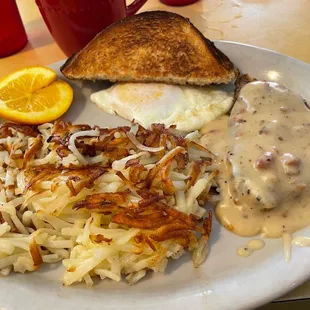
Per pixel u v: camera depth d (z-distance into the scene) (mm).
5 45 347
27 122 270
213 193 225
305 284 180
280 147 225
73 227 209
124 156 226
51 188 212
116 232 198
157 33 295
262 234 202
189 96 279
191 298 170
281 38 328
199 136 259
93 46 301
